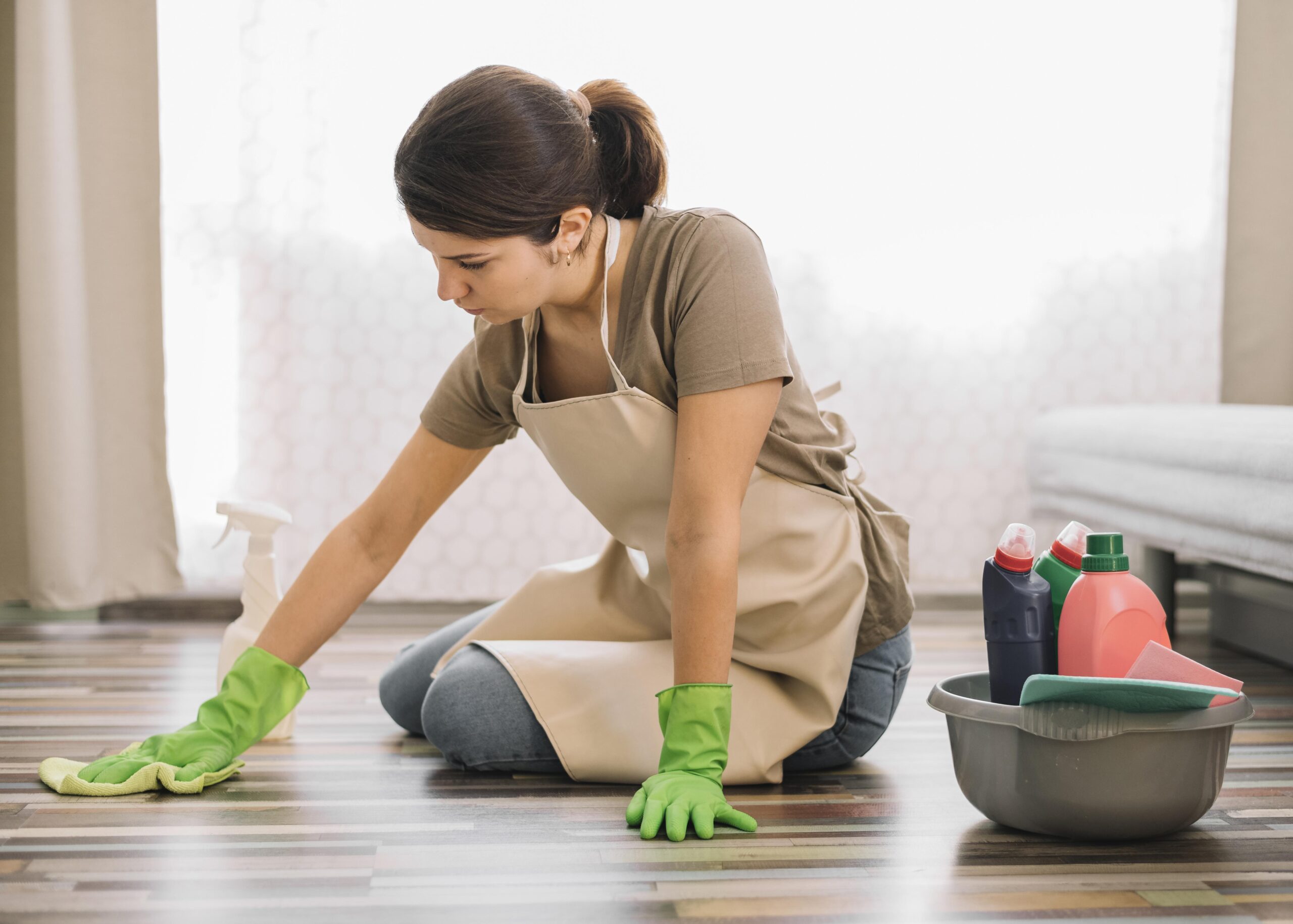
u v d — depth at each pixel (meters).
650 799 1.13
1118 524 2.22
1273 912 0.96
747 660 1.33
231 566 2.55
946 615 2.62
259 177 2.47
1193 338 2.62
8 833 1.12
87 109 2.44
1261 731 1.59
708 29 2.52
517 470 2.55
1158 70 2.59
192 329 2.50
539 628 1.51
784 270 2.56
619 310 1.22
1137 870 1.05
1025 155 2.59
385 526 1.37
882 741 1.54
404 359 2.51
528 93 1.10
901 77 2.56
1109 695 1.05
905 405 2.61
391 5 2.47
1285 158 2.64
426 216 1.08
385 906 0.95
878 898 0.98
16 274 2.49
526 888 0.99
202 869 1.03
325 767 1.38
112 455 2.48
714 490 1.14
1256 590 2.10
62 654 2.10
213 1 2.49
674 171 2.54
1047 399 2.62
